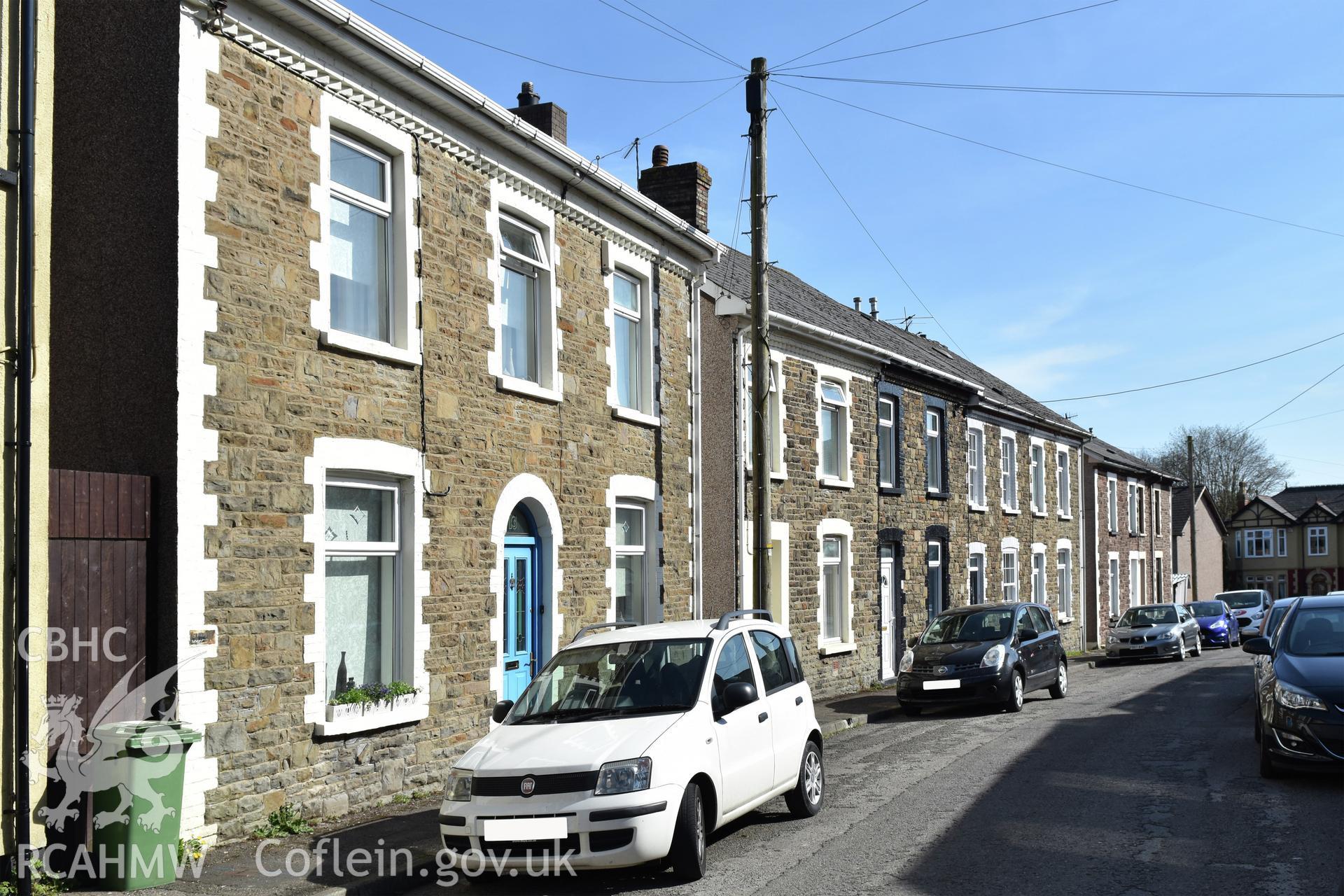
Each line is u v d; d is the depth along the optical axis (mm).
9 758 7117
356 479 10422
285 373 9484
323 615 9703
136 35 8828
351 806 9906
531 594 13117
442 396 11414
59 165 8984
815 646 20344
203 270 8742
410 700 10703
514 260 13117
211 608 8664
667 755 7551
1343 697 9859
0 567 7156
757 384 13992
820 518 20859
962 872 7594
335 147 10508
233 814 8727
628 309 15805
